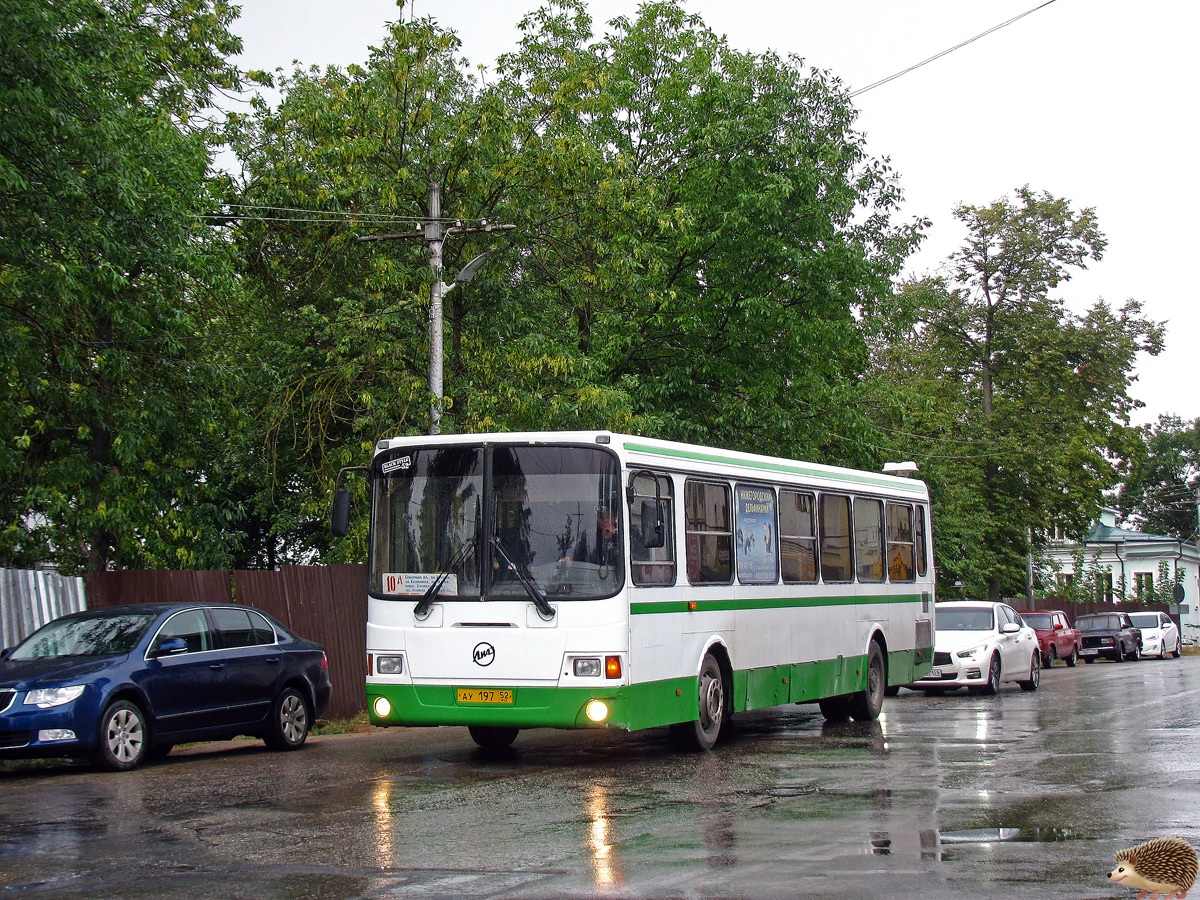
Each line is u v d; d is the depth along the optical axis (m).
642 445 12.86
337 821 9.04
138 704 12.75
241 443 24.41
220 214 22.14
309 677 15.04
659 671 12.73
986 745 14.16
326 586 18.72
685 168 28.53
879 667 18.41
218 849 8.00
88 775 12.09
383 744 15.34
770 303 27.52
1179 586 63.44
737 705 14.33
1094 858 7.47
